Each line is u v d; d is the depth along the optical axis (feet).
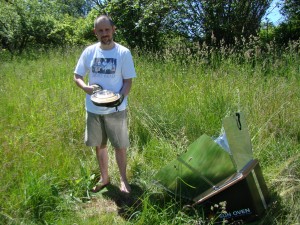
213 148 7.66
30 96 14.21
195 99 13.41
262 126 11.12
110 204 8.80
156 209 8.23
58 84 15.76
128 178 9.89
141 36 24.79
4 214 7.80
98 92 8.32
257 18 23.66
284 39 25.57
